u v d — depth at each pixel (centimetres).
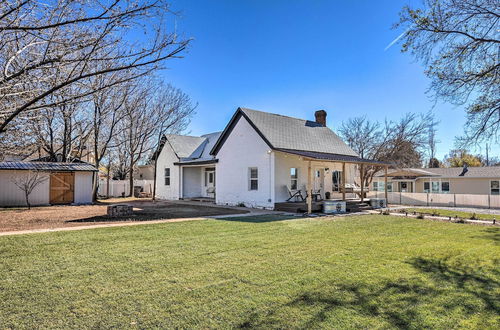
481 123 799
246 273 532
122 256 631
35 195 1842
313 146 1927
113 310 384
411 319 371
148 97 2498
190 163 2202
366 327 349
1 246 703
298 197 1758
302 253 680
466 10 763
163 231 924
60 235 838
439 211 1814
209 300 417
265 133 1714
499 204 2203
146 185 2936
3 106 374
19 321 352
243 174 1831
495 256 676
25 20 347
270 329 342
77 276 505
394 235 936
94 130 2161
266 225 1084
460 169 2995
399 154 2914
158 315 372
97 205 1880
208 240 803
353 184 2252
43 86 404
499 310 400
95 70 436
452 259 647
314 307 399
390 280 506
